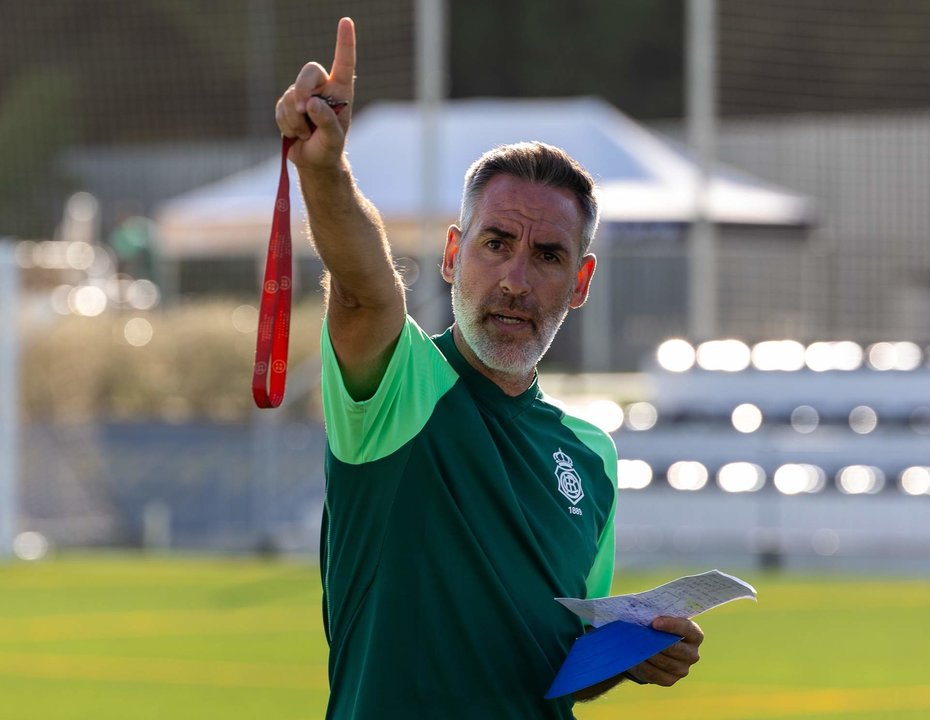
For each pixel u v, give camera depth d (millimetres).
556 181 9156
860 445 37094
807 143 72125
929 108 78938
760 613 30938
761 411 39156
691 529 37031
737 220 51531
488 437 9008
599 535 9984
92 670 25703
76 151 83938
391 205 50469
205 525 40094
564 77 101062
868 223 70812
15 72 84438
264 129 71812
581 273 9930
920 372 38906
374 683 8617
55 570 36594
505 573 8898
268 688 24312
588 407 38688
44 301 55719
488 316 9070
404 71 64938
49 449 40625
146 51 80625
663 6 99438
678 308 73812
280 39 69125
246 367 48312
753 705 22953
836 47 78562
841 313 70125
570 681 8758
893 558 36094
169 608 31625
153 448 40594
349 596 8875
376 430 8656
